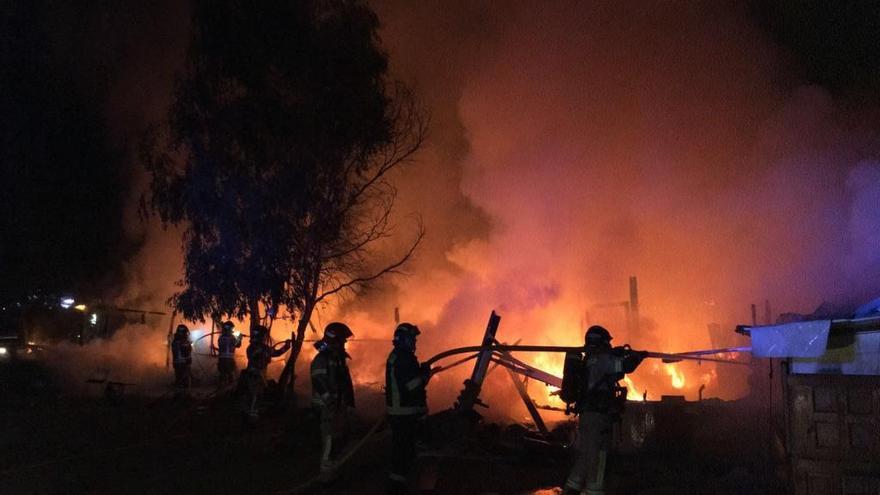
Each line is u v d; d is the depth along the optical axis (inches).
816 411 284.7
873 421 275.7
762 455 392.5
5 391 757.3
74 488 354.0
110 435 512.4
